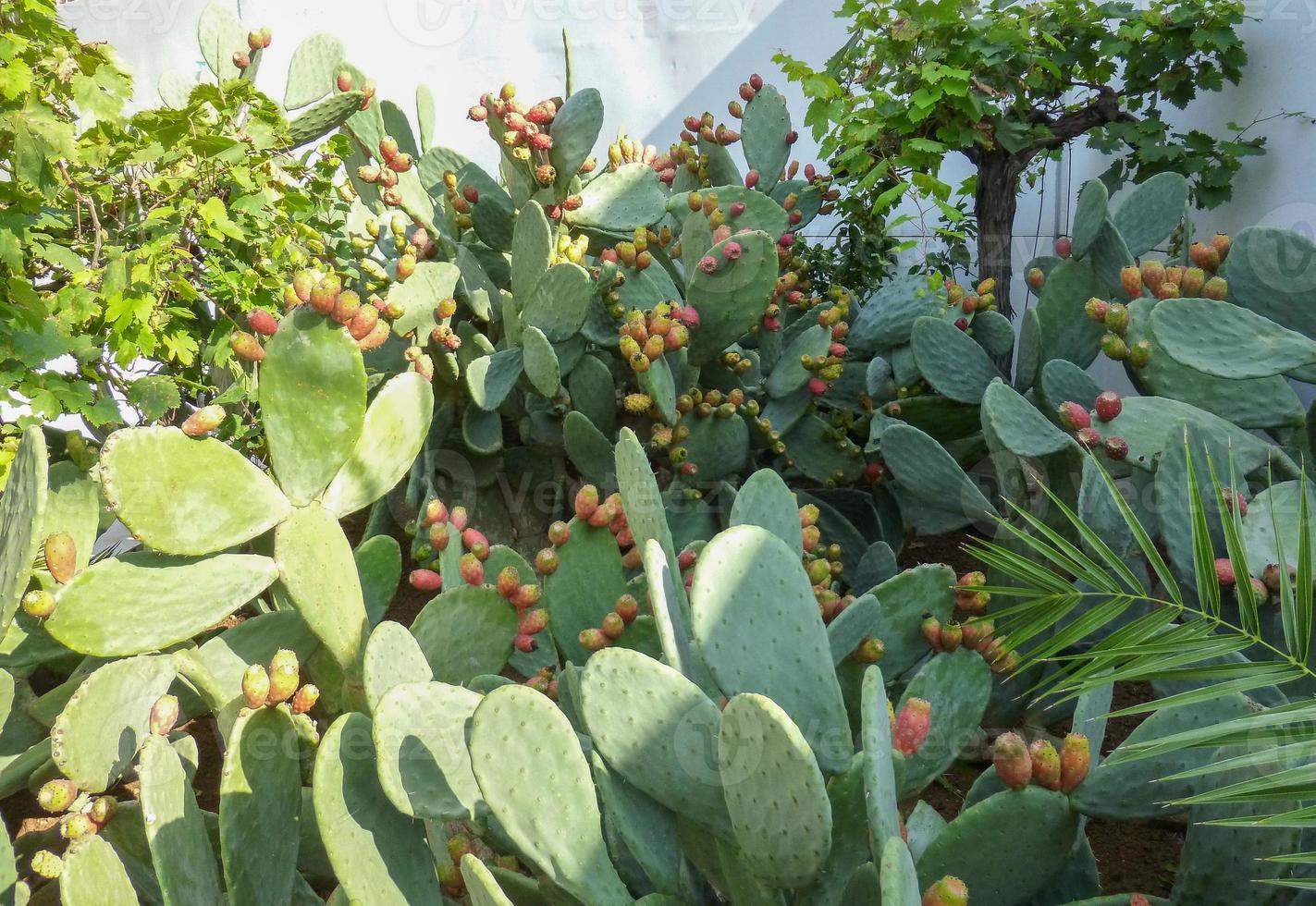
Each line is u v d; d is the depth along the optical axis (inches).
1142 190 134.1
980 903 56.3
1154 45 157.6
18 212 89.0
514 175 141.2
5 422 94.7
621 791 54.3
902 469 110.5
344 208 155.1
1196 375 100.7
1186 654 56.7
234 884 54.2
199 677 65.8
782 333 146.4
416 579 82.7
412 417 74.4
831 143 155.9
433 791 54.2
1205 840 56.0
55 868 56.4
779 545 58.2
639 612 79.5
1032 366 129.0
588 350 136.0
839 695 57.6
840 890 52.2
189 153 102.8
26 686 79.0
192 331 112.8
